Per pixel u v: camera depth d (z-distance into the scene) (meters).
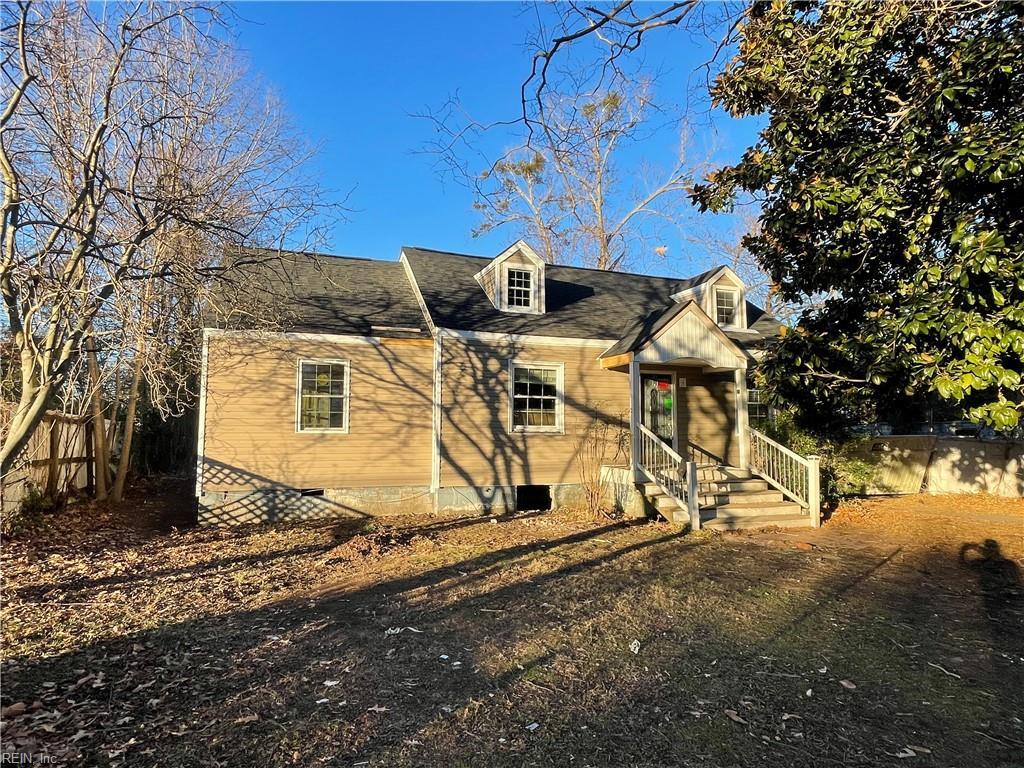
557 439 13.46
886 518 11.66
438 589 6.75
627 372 14.19
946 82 7.58
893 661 4.73
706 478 12.33
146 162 8.88
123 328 6.52
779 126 9.15
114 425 16.42
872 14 7.62
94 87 7.30
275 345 11.62
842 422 12.95
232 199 9.81
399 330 12.58
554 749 3.40
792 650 4.95
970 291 7.39
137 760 3.26
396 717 3.77
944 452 15.30
